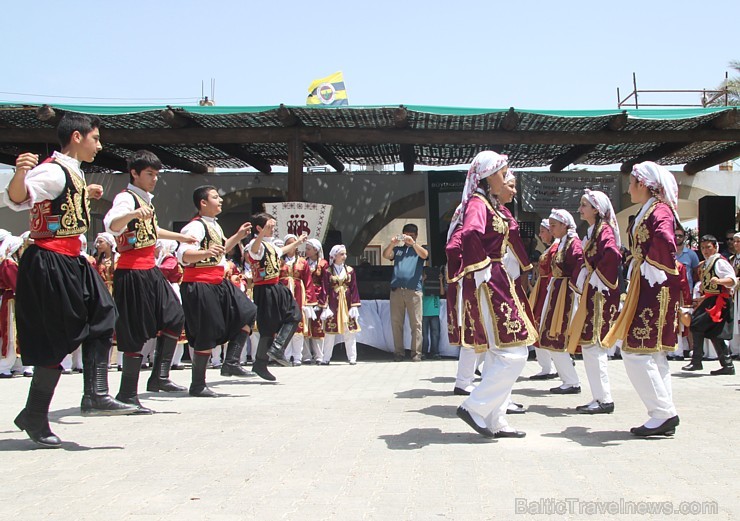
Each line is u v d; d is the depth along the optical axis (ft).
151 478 12.76
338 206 57.82
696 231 57.52
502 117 39.19
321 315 37.17
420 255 37.83
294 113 39.14
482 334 15.94
